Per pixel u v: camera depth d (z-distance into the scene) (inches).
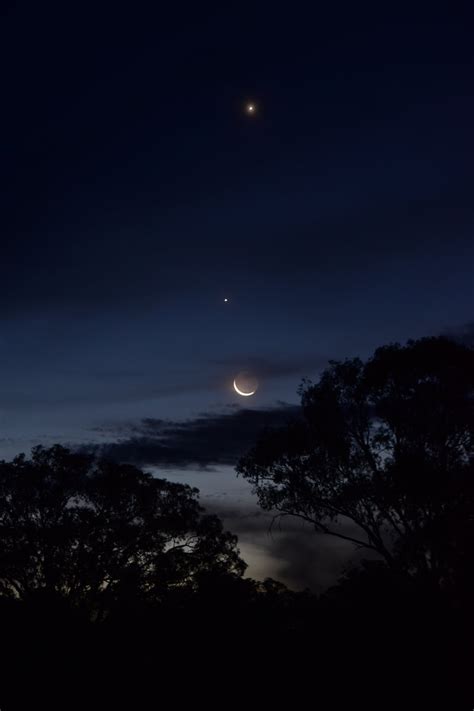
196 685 887.1
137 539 1512.1
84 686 1015.6
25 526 1526.8
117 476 1567.4
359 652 820.6
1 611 1338.6
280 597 1008.9
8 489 1544.0
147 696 926.4
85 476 1600.6
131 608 1222.9
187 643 939.3
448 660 784.3
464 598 873.5
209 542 1498.5
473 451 1086.4
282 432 1233.4
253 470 1261.1
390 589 898.7
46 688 1040.2
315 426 1205.7
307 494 1220.5
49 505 1544.0
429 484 1011.3
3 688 1044.5
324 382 1220.5
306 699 807.1
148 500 1544.0
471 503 980.6
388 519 1109.1
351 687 796.6
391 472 1082.7
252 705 831.1
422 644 805.9
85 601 1465.3
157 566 1433.3
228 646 905.5
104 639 1112.2
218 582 1038.4
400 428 1128.8
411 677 778.8
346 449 1168.8
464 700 744.3
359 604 882.1
